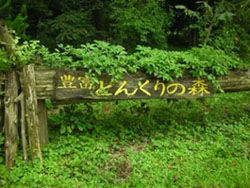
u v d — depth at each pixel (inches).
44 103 194.5
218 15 370.9
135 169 182.4
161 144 211.2
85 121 218.4
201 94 226.8
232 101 311.7
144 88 209.9
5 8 292.5
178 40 519.8
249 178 168.6
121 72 197.8
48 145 194.9
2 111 188.2
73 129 218.4
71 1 404.5
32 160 179.6
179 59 223.0
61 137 205.8
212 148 212.8
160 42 390.3
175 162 193.9
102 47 202.8
